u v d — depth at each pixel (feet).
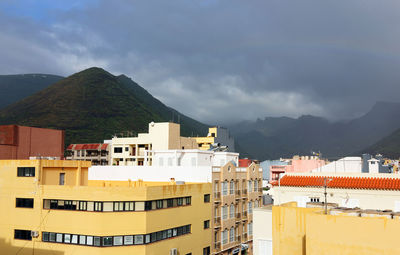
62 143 232.73
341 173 106.83
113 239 140.15
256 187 228.02
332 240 67.56
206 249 181.47
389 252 62.39
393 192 94.22
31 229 149.38
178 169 194.80
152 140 352.90
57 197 146.92
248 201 218.59
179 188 164.55
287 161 420.77
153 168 199.31
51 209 147.23
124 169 204.03
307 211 78.64
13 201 153.89
